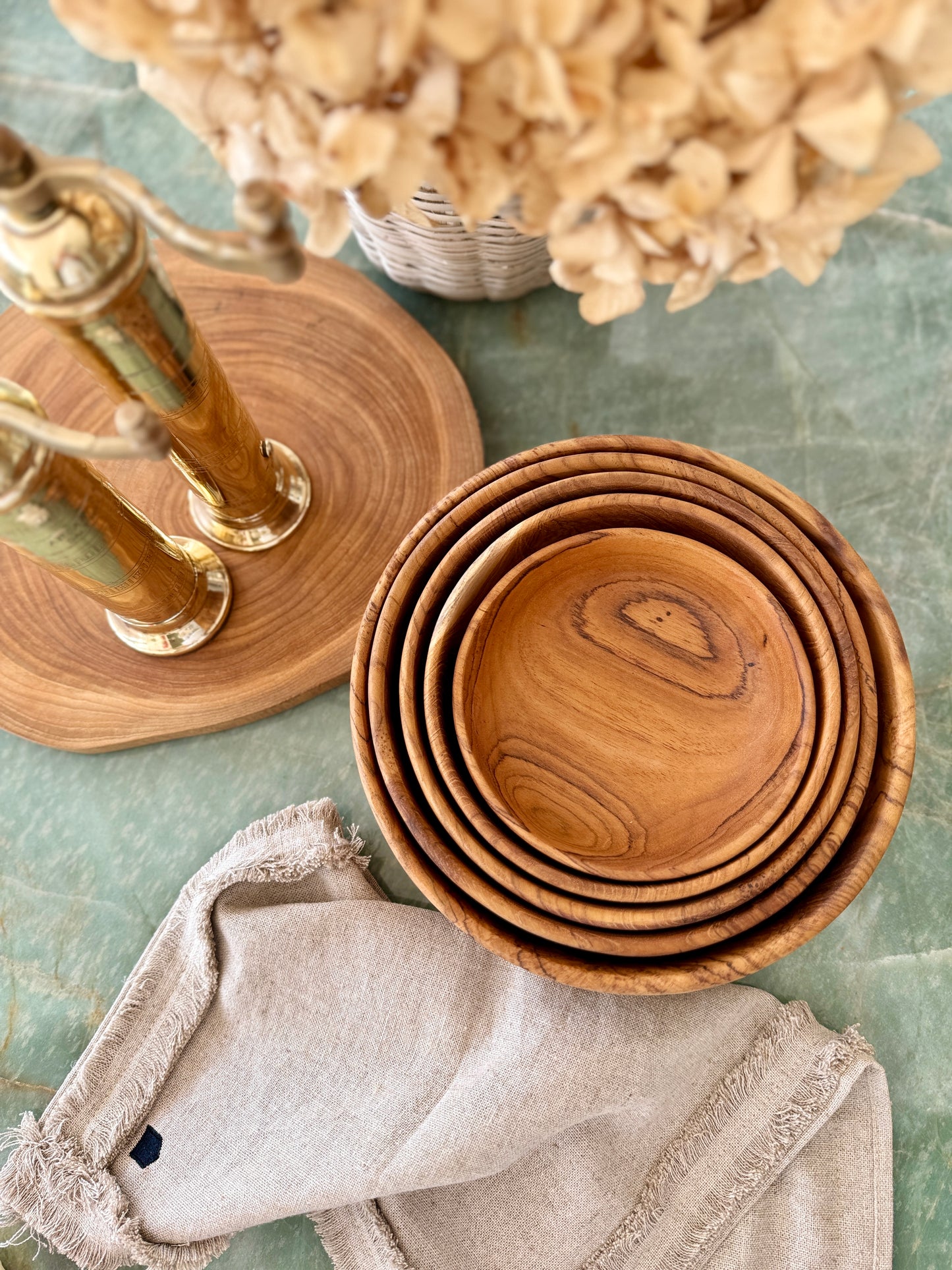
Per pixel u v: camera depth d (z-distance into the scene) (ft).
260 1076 1.81
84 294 1.22
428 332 2.28
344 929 1.86
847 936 1.95
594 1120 1.84
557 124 1.00
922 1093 1.88
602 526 1.61
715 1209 1.77
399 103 1.00
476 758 1.46
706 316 2.29
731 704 1.62
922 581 2.12
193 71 0.99
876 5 0.88
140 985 1.85
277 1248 1.84
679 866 1.38
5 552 2.10
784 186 1.00
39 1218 1.75
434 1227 1.82
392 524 2.07
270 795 2.04
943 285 2.28
